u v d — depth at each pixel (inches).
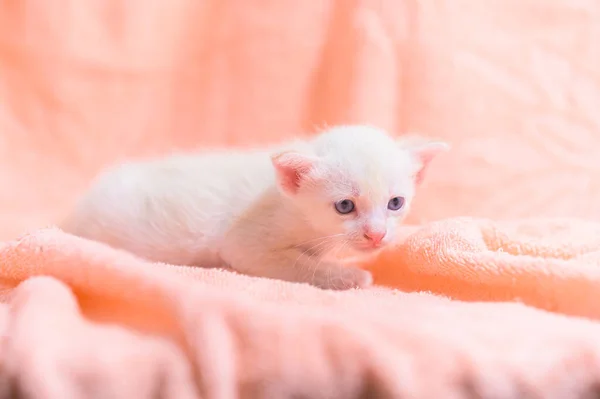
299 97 22.2
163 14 22.0
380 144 15.1
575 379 11.4
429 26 21.7
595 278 13.1
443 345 11.4
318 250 15.4
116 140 22.0
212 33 22.1
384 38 21.5
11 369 11.0
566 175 21.0
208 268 15.4
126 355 11.3
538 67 21.8
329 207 14.6
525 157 21.2
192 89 22.3
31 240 13.0
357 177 14.5
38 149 21.5
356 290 14.3
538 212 20.6
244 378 11.1
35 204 20.2
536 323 12.2
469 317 12.4
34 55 21.5
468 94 21.5
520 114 21.5
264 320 11.5
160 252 15.8
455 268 14.1
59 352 11.2
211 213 15.7
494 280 13.8
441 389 11.1
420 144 15.9
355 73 21.5
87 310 12.5
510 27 22.1
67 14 21.5
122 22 21.8
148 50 22.0
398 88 21.6
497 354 11.4
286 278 15.1
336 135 15.5
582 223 16.8
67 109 21.7
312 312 11.9
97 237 15.9
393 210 14.9
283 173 14.8
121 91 22.0
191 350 11.3
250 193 15.8
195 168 16.4
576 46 22.0
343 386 11.1
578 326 12.2
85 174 21.6
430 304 13.1
